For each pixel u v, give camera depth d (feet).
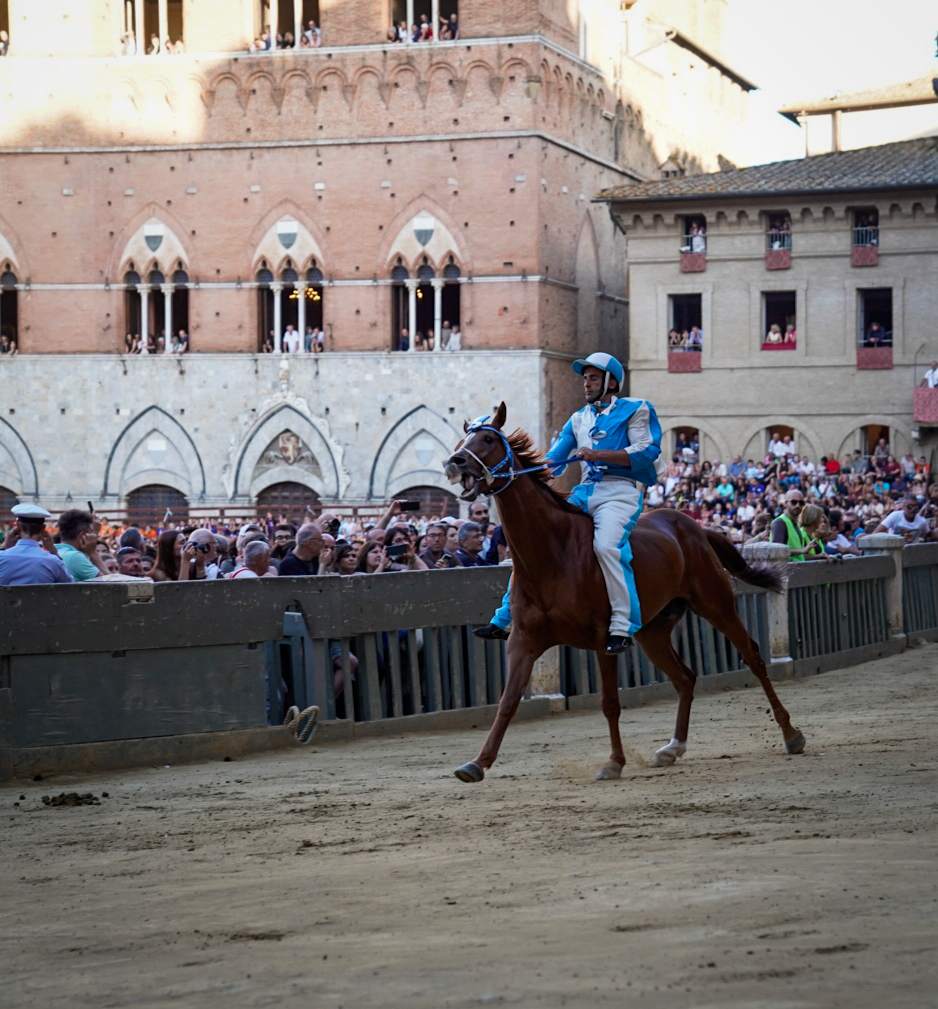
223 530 178.70
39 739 47.44
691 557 45.19
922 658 84.99
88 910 25.96
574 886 24.59
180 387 197.47
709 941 19.63
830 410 182.80
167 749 49.90
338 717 55.72
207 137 196.54
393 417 192.65
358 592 55.72
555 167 193.88
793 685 73.36
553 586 40.57
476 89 189.67
